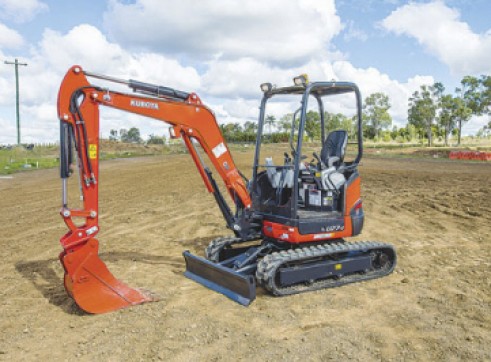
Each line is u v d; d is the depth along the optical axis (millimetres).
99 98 5430
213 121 6285
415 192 15078
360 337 4633
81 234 5418
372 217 11242
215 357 4234
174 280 6562
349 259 6406
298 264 6133
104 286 5590
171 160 37156
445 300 5660
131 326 4930
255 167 6770
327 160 6648
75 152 5723
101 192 16938
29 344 4562
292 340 4578
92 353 4340
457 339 4562
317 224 6242
